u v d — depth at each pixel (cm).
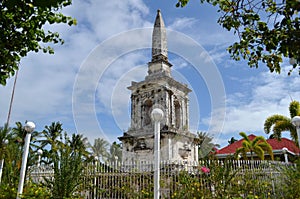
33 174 1277
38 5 365
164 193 927
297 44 367
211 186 824
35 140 2423
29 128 912
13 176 1105
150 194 975
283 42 394
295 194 880
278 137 1917
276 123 1936
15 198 920
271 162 1091
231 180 836
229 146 2983
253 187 866
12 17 642
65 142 945
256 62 556
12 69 751
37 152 1263
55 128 2561
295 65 448
